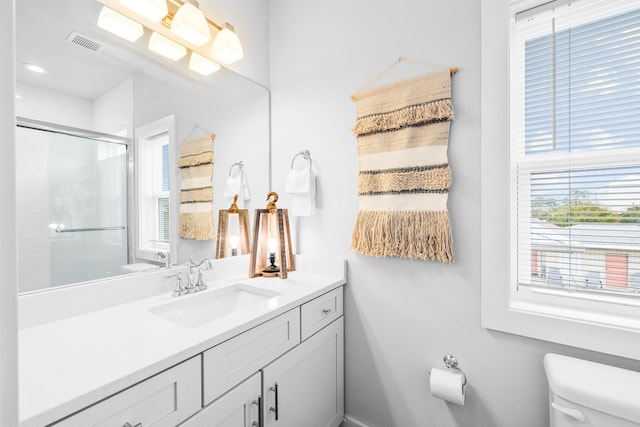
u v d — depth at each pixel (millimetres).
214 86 1468
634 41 907
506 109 1034
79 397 542
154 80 1225
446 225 1150
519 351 1055
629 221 926
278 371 1040
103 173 1076
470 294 1147
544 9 1030
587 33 977
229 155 1540
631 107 913
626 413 712
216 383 815
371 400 1416
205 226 1420
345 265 1464
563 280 1037
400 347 1324
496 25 1049
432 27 1222
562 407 803
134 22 1156
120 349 725
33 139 917
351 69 1451
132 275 1131
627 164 921
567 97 1011
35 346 742
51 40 956
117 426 606
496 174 1058
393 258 1335
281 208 1602
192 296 1179
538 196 1068
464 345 1165
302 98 1636
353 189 1447
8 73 340
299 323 1155
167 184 1271
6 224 341
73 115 1002
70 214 991
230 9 1551
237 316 948
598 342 899
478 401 1140
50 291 922
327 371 1345
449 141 1175
